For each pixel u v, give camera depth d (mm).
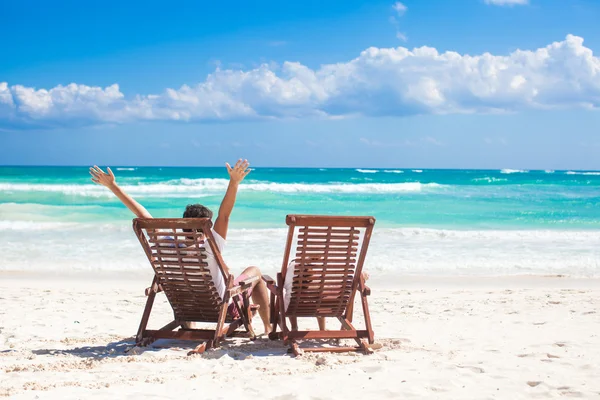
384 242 15148
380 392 4016
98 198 26875
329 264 5445
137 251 13469
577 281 10609
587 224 20281
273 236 15734
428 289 9789
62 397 3859
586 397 3879
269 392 4023
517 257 13055
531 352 5238
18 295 8742
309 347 5473
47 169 74688
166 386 4176
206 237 5086
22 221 18391
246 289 5574
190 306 5652
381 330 6512
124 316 7359
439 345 5648
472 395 3959
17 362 4902
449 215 22812
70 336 6137
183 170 79062
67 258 12531
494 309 7781
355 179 55000
